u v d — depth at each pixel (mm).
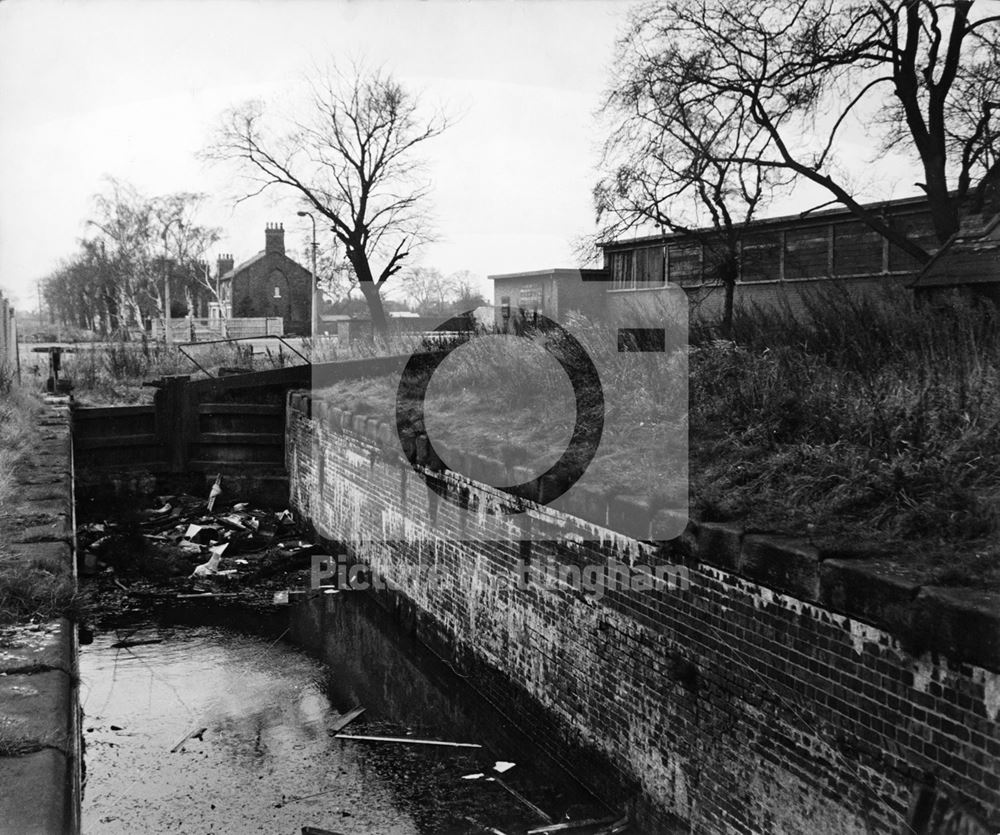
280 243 49062
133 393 19188
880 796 3707
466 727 7305
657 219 12812
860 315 7895
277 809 5902
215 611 10625
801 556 4090
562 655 6293
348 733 7176
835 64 11016
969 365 6160
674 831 5074
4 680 4055
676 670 5008
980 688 3273
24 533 6512
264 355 23094
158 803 5953
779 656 4262
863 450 5473
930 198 10852
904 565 3867
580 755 6078
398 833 5570
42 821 2811
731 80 11820
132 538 13477
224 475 15711
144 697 7926
